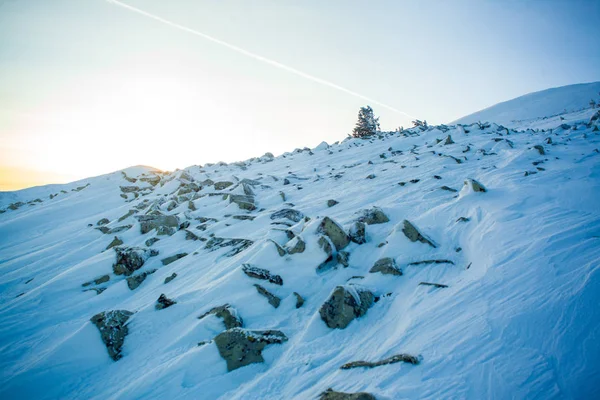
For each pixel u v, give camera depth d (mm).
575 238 6617
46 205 29375
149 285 11039
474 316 5184
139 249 12773
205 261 11695
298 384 5281
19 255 17344
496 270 6430
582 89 66312
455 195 12906
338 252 10016
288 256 10016
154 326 7941
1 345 8211
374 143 33406
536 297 5082
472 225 9516
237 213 17344
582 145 16766
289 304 8273
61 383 6605
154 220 16484
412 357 4625
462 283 6621
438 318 5602
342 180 20828
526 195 10211
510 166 14930
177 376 6035
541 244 6750
